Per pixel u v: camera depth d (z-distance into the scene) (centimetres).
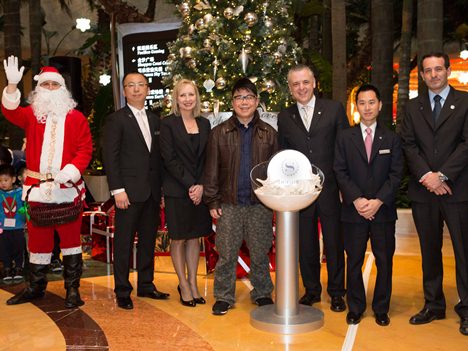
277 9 552
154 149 457
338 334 376
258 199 411
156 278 548
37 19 1440
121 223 447
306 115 432
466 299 384
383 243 396
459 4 1845
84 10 1936
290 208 383
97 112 1167
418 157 389
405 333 376
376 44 1088
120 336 374
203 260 564
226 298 430
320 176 393
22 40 1958
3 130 1542
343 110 434
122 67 748
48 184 429
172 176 439
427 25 824
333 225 428
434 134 387
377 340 363
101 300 467
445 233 725
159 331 385
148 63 732
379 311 401
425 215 395
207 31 542
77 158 437
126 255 447
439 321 402
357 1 1867
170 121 440
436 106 389
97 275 566
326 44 1484
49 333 381
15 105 426
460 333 375
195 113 450
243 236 436
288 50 567
